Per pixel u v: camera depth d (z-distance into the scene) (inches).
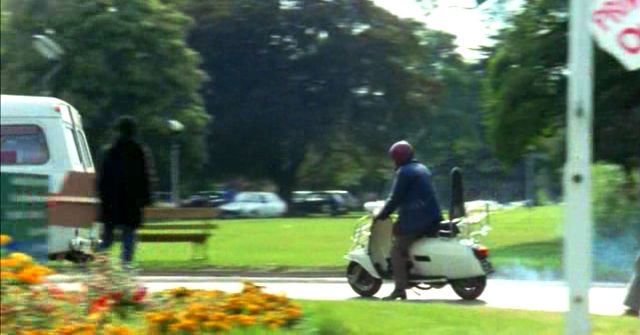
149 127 6501.0
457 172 2128.4
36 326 1096.2
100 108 6304.1
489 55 4690.0
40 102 2691.9
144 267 2925.7
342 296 2138.3
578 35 927.7
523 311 1459.2
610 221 3700.8
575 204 935.0
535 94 4389.8
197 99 6845.5
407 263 1982.0
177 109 6717.5
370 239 2042.3
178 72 6594.5
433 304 1520.7
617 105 4192.9
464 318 1358.3
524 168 6441.9
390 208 1967.3
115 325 1196.5
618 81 4148.6
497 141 4498.0
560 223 4611.2
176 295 1357.0
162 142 6865.2
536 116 4411.9
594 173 4163.4
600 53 4069.9
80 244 2452.0
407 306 1455.5
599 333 1250.0
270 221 6811.0
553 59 4325.8
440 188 5531.5
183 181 7544.3
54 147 2684.5
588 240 938.7
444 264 1974.7
